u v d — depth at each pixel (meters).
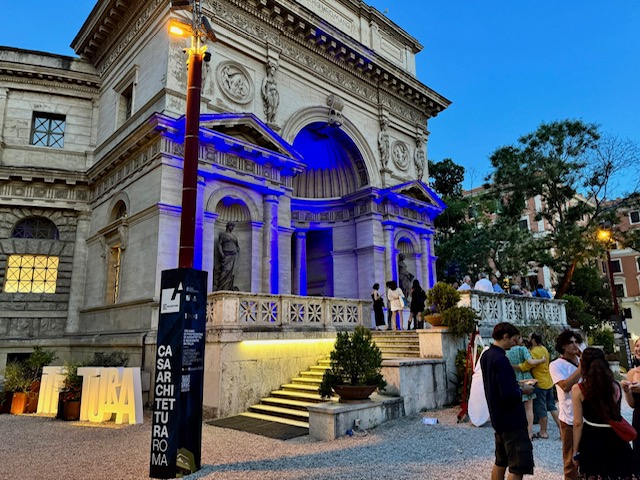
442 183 38.50
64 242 20.34
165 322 7.01
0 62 20.66
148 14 18.39
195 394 6.93
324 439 8.69
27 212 20.16
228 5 18.62
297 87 21.02
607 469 4.09
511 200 30.38
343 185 25.84
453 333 12.41
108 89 21.34
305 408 10.65
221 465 7.05
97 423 11.07
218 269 16.78
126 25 20.03
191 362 6.92
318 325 13.63
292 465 6.93
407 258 25.95
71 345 18.73
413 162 27.39
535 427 9.46
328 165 25.94
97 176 19.81
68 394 12.06
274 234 18.02
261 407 11.22
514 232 30.05
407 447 7.81
